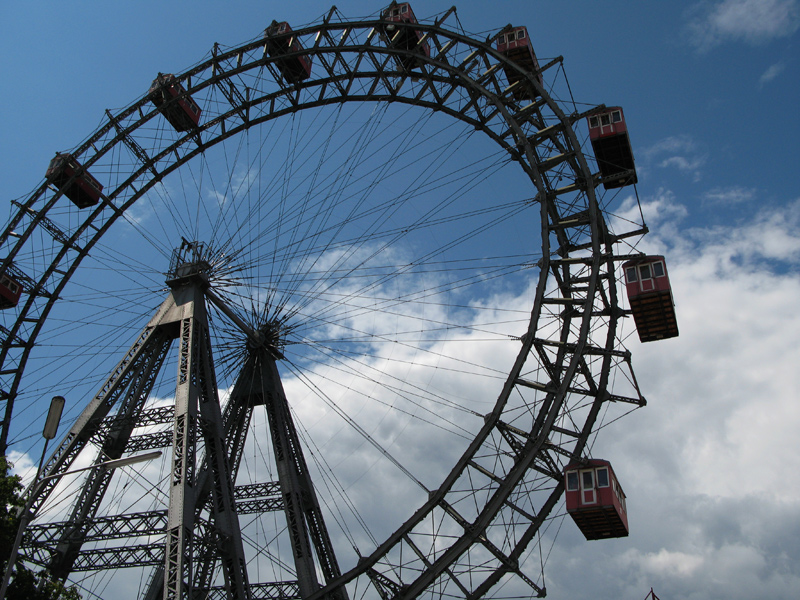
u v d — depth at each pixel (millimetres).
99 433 43812
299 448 47375
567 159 46094
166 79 53969
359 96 50688
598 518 37562
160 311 47375
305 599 37812
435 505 37438
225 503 40750
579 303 42094
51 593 35781
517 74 49375
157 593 39500
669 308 43719
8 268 51656
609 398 41562
